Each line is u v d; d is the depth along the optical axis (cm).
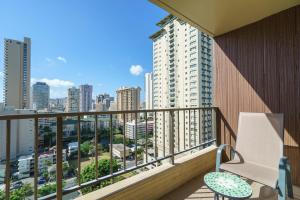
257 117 246
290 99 264
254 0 238
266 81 289
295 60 260
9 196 138
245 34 314
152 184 223
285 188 173
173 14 270
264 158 225
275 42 279
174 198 232
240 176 203
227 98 338
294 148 260
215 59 360
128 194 197
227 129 338
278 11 270
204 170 305
